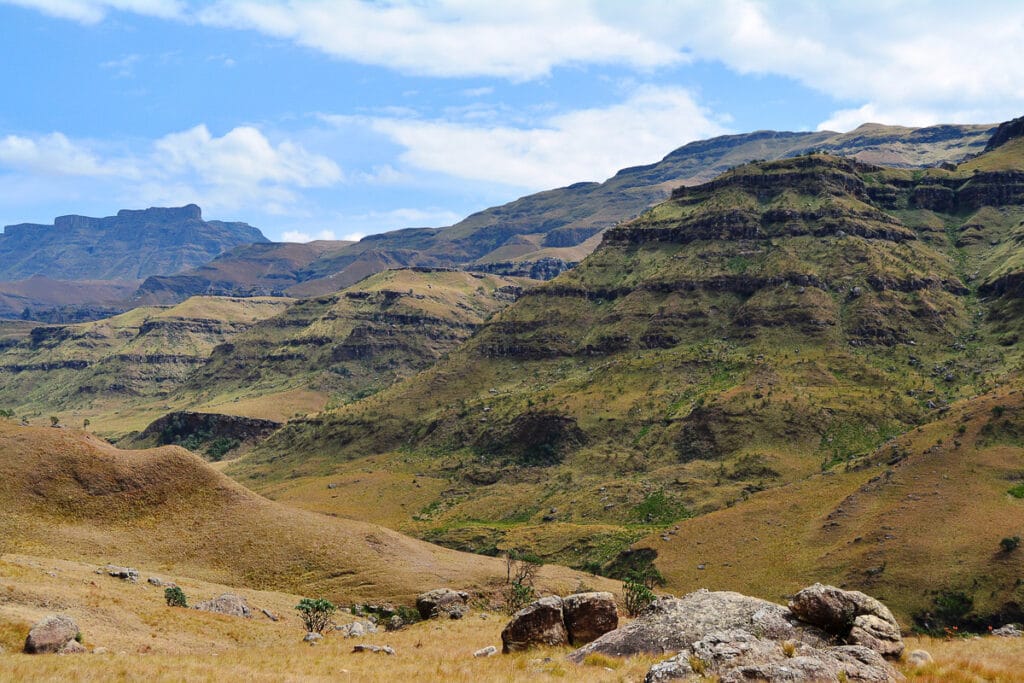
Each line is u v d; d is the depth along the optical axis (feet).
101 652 189.57
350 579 465.88
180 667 157.79
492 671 134.10
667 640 134.21
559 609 161.48
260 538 493.77
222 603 320.29
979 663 117.39
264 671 156.66
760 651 118.73
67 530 458.50
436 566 510.99
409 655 184.96
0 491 474.08
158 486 524.93
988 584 449.48
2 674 132.67
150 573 421.59
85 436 566.36
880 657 117.29
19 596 232.94
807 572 521.24
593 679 117.70
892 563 493.36
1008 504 515.50
